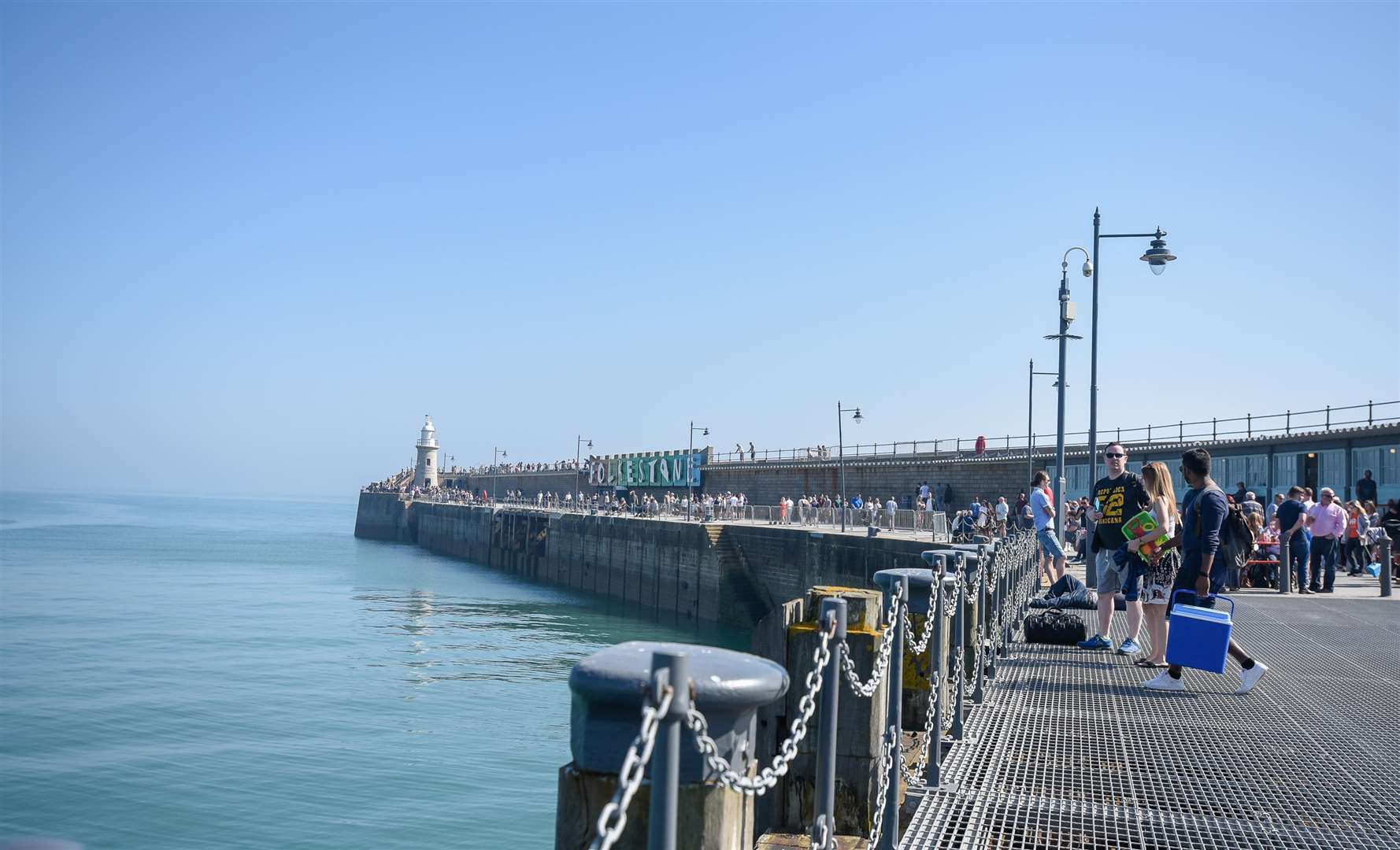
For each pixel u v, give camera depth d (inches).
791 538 1796.3
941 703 238.5
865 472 2385.6
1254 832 209.2
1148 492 399.2
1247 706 330.3
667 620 2107.5
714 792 102.2
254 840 655.1
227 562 3324.3
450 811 721.0
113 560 3260.3
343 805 730.8
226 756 855.1
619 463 3740.2
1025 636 461.7
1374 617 596.7
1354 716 316.8
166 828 674.8
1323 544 802.8
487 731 973.2
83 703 1052.5
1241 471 1457.9
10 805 714.2
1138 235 960.3
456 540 4217.5
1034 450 1887.3
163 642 1497.3
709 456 3164.4
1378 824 215.0
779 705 217.9
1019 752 267.9
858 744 211.3
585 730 103.3
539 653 1517.0
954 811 218.7
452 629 1802.4
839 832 211.3
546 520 3206.2
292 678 1227.2
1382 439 1189.1
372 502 5738.2
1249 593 786.2
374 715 1031.0
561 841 103.4
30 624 1670.8
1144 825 212.8
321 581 2711.6
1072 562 1046.4
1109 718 309.9
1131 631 425.4
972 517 1355.8
